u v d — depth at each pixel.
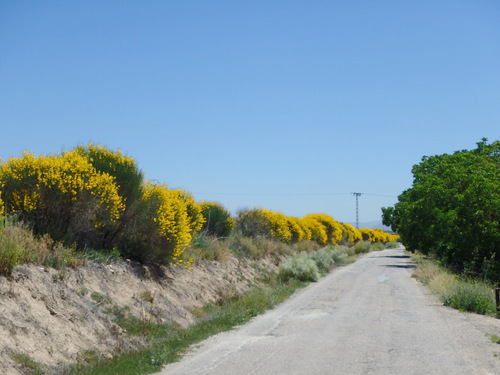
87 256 12.60
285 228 40.41
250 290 20.36
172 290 15.13
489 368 7.68
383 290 21.33
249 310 15.03
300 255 34.75
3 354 7.36
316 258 33.88
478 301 15.30
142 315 11.84
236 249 26.62
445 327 11.86
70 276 11.10
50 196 12.05
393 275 29.72
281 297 18.92
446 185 30.95
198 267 19.19
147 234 15.23
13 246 9.61
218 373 7.80
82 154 14.32
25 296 9.12
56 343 8.63
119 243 14.93
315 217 62.97
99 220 13.41
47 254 10.98
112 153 14.62
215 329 12.30
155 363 8.81
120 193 14.29
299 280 26.44
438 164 38.97
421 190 35.12
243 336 11.30
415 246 44.47
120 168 14.31
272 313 15.22
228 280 20.28
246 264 24.88
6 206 11.93
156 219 15.03
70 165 12.45
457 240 25.92
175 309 13.84
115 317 11.11
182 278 16.72
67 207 12.34
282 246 35.91
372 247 90.94
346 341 10.12
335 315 14.16
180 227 16.19
